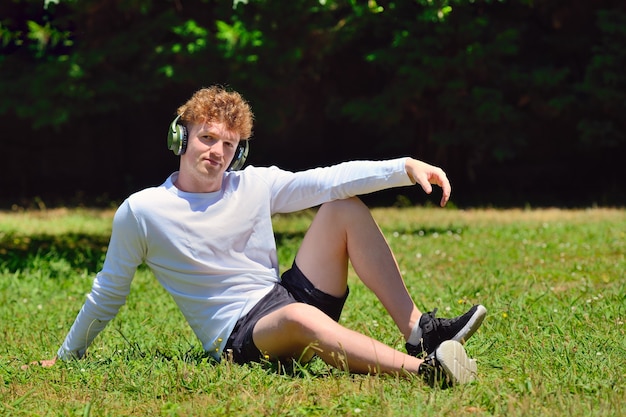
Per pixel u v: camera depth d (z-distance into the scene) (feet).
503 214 54.95
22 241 43.60
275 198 16.55
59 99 59.72
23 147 74.90
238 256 16.15
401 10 59.57
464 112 60.85
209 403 13.99
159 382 14.94
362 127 77.41
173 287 16.25
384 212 57.88
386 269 15.84
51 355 18.79
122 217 15.94
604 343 17.34
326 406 13.53
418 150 68.90
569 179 74.13
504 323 20.02
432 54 59.31
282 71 58.59
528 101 63.77
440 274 30.96
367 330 19.94
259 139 76.95
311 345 14.88
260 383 14.66
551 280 28.60
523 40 65.62
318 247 16.08
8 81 60.03
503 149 62.18
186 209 15.87
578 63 66.74
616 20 60.59
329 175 16.07
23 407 14.33
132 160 76.64
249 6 56.85
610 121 63.36
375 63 61.98
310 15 58.18
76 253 39.42
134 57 60.80
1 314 25.39
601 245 37.76
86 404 13.96
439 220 51.96
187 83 69.51
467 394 13.79
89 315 16.55
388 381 14.47
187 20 61.00
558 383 14.39
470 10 58.59
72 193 73.97
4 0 62.64
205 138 15.69
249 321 15.80
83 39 60.95
